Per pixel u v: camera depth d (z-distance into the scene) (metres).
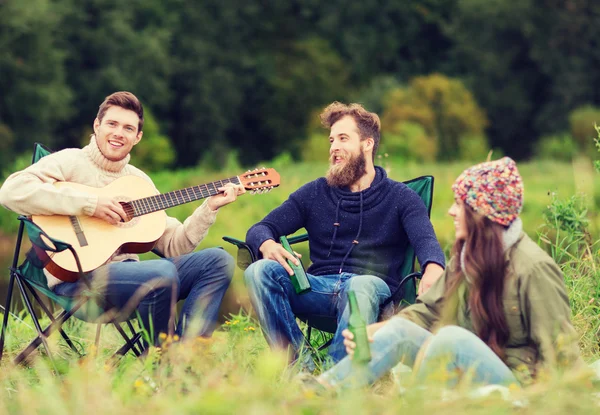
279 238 4.42
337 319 4.11
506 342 3.42
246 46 36.78
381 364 3.40
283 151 36.12
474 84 37.09
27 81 27.55
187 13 34.97
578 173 5.30
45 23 27.73
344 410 2.97
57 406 3.05
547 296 3.31
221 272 4.14
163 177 24.11
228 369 3.51
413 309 3.64
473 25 37.62
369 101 32.75
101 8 31.62
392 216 4.36
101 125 4.39
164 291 3.97
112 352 4.59
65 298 4.04
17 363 4.02
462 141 31.69
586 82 35.78
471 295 3.41
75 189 4.31
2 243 17.31
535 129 36.97
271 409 2.99
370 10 37.94
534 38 36.41
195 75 34.47
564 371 3.23
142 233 4.29
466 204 3.39
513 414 3.07
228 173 25.20
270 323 4.02
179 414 2.94
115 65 31.34
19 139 27.52
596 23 35.94
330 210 4.42
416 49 38.66
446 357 3.19
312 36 37.69
